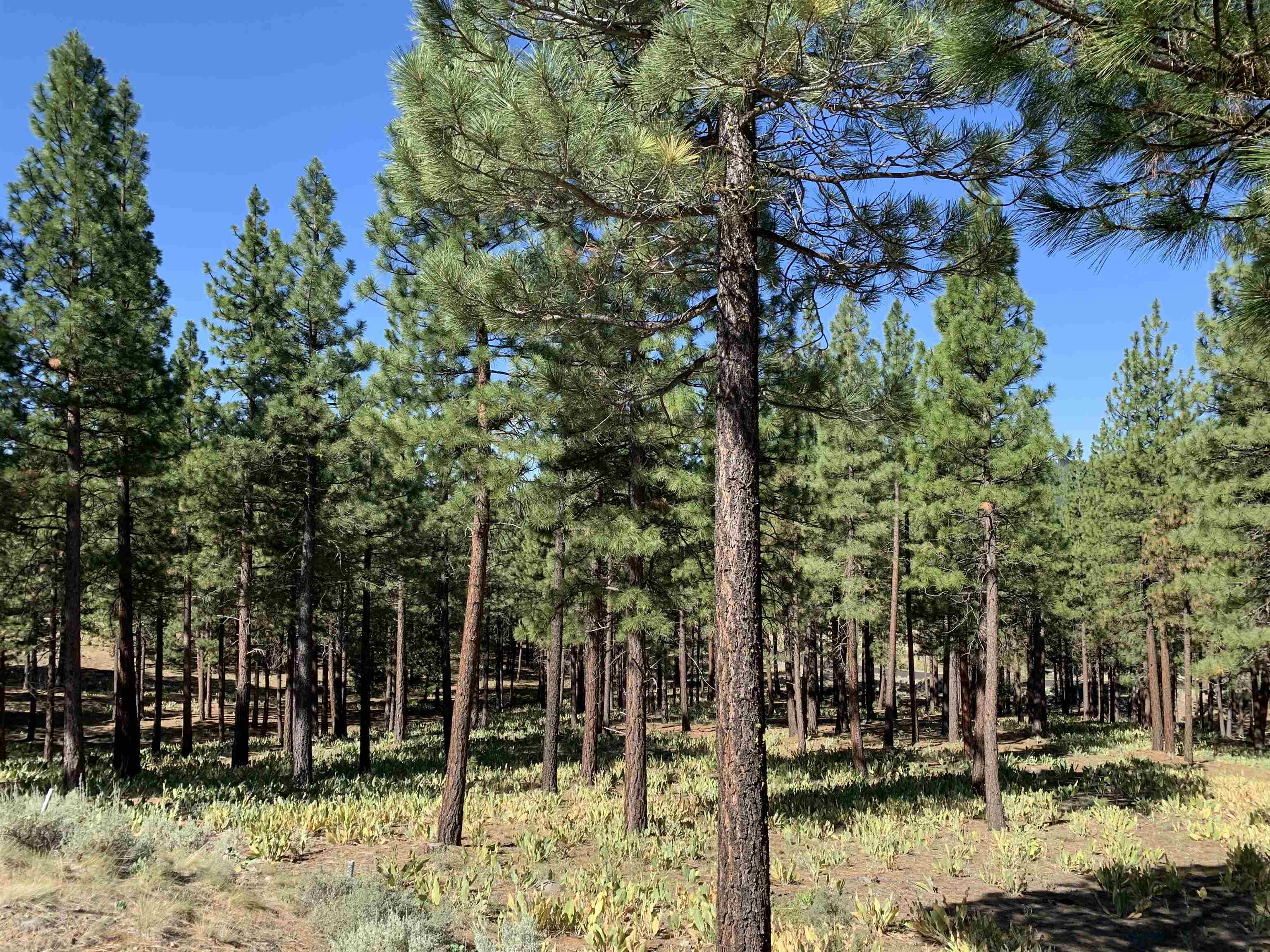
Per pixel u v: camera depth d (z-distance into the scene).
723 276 5.84
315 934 7.03
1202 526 19.38
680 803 16.00
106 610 28.47
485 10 5.79
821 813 15.22
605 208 5.36
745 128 5.79
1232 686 29.91
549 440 11.96
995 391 15.33
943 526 18.62
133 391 15.34
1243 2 3.00
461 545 25.45
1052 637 41.88
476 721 36.94
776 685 49.16
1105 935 8.87
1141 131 3.89
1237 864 11.28
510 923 8.17
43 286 14.61
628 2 5.64
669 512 14.46
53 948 5.03
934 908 9.27
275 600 25.34
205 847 8.95
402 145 5.39
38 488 13.99
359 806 14.49
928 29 4.40
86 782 15.52
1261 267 3.96
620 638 14.75
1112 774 20.36
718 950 5.09
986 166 5.41
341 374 19.64
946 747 28.59
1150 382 28.11
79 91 15.11
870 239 6.38
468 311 6.12
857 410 7.77
